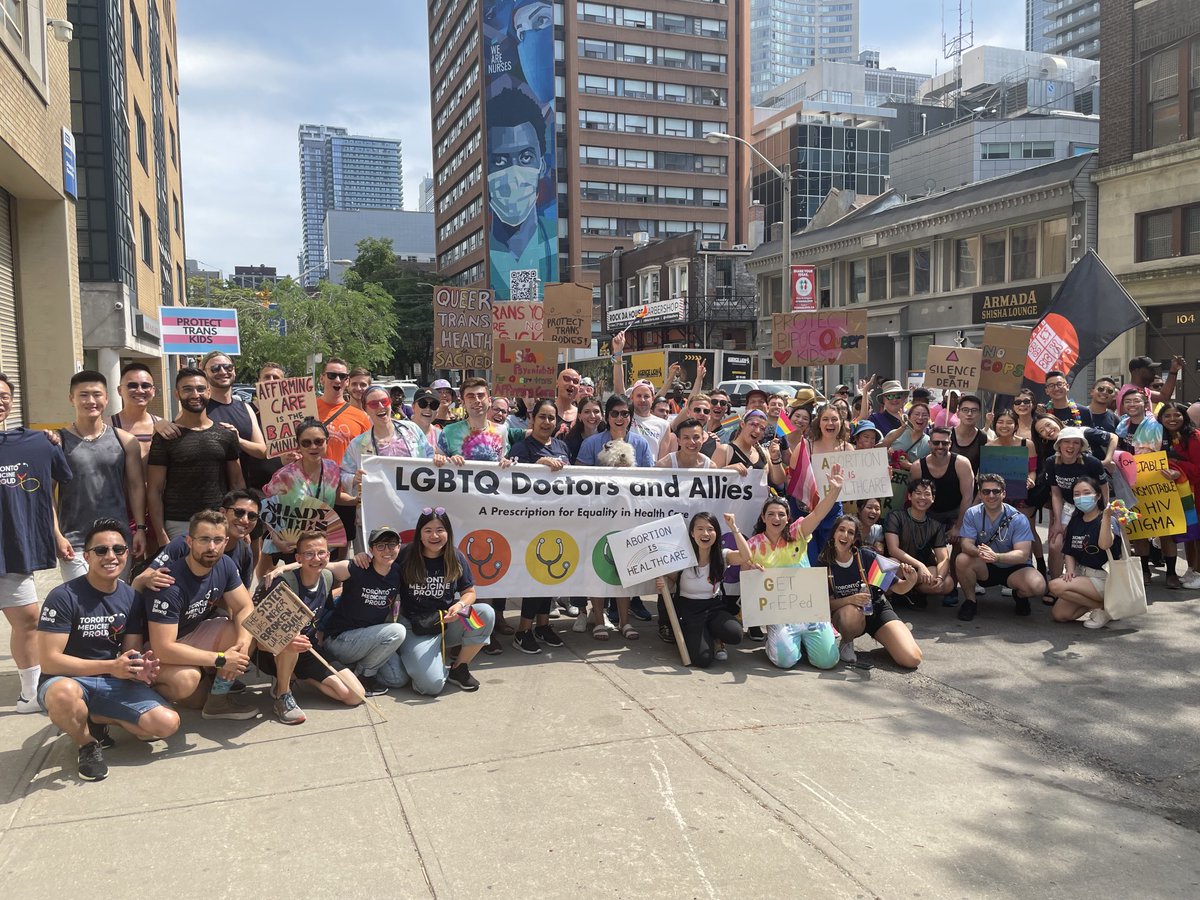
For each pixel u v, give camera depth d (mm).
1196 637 6676
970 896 3291
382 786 4121
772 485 7328
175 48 43938
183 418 5621
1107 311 9219
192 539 4680
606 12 72875
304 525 5895
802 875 3396
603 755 4484
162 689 4695
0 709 5113
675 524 6188
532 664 6098
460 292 10281
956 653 6438
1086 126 46125
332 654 5430
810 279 25562
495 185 70625
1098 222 22422
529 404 9312
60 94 13273
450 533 5496
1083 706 5387
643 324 48438
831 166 60969
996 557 7168
